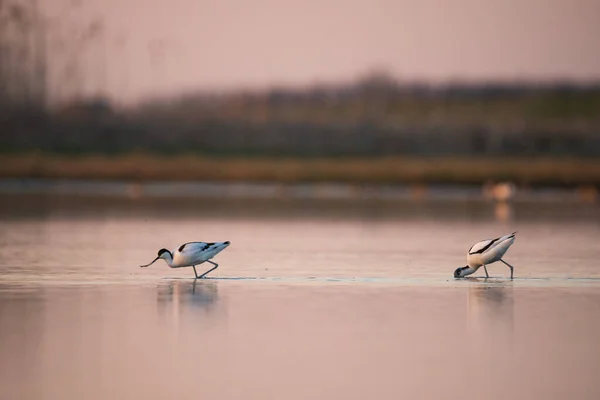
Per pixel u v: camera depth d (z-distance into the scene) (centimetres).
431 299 2669
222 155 14188
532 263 3581
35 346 2050
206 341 2112
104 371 1861
